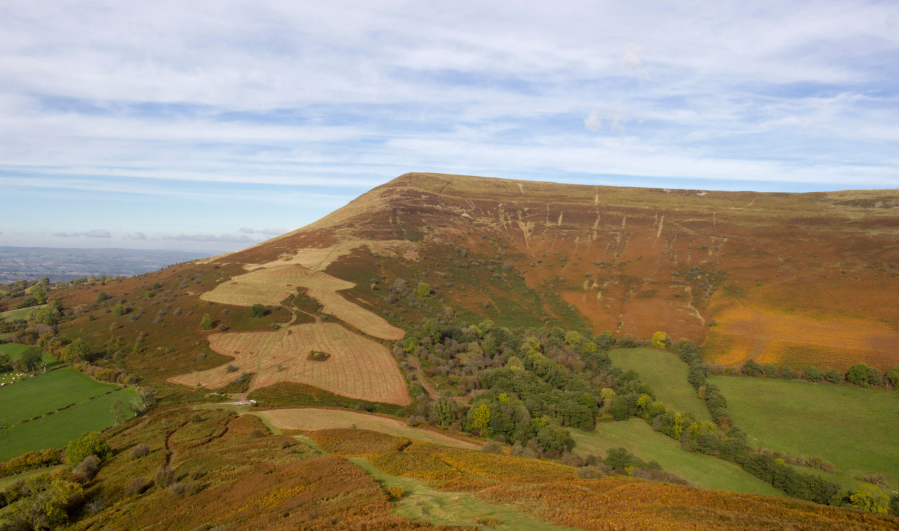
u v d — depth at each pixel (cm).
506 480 3912
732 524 2656
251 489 3606
